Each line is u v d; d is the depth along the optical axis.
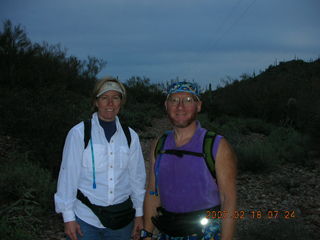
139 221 2.21
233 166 1.63
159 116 16.80
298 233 3.41
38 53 12.55
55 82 10.95
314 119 8.55
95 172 2.02
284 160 7.37
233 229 1.59
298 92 12.32
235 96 14.71
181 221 1.65
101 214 2.00
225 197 1.61
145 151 8.69
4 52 10.40
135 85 21.70
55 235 3.62
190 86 1.76
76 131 2.04
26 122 6.09
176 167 1.68
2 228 3.31
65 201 1.98
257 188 5.68
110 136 2.13
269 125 11.71
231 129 10.52
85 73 15.05
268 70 26.09
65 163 2.01
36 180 4.54
